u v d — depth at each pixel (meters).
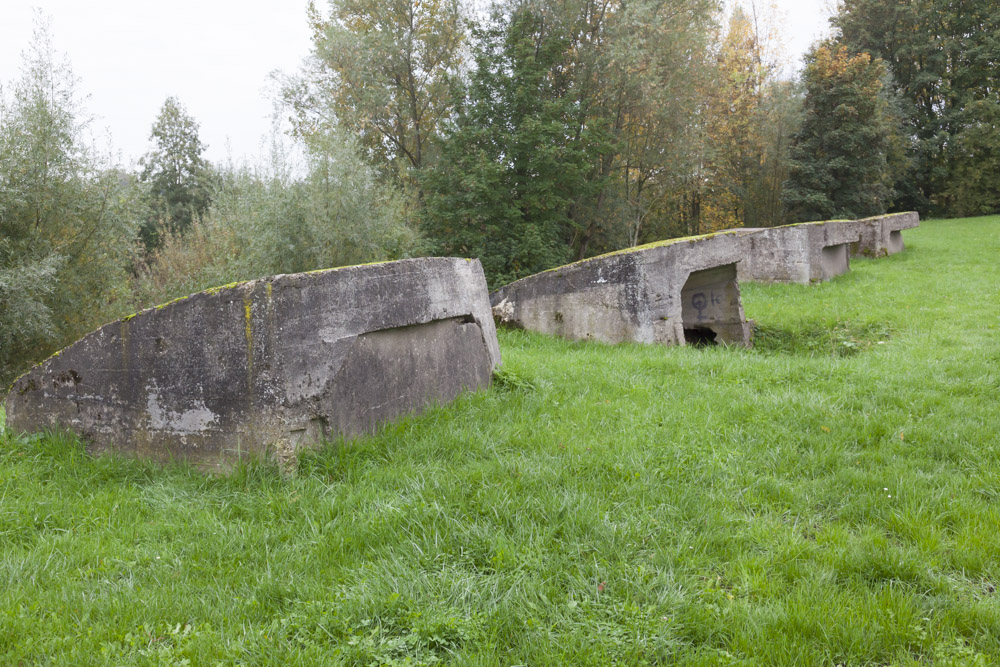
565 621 2.89
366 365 5.00
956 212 40.75
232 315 4.49
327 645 2.75
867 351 9.72
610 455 4.67
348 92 22.62
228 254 16.45
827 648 2.68
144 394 4.86
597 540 3.55
